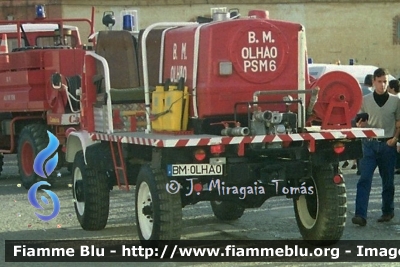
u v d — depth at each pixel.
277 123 10.09
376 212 13.49
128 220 13.30
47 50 17.75
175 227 10.14
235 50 10.64
